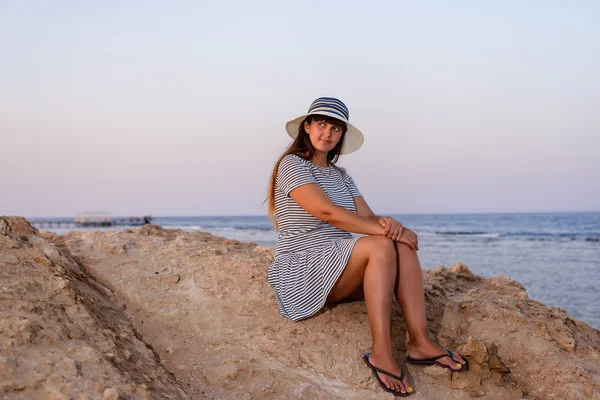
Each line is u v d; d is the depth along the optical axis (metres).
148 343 3.11
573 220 90.88
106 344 2.68
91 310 2.99
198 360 3.07
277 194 3.45
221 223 98.62
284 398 2.84
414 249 3.22
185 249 4.09
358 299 3.59
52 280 2.97
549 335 3.56
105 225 80.94
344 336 3.31
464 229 64.19
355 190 3.79
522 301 4.04
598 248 33.75
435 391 3.12
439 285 4.14
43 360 2.29
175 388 2.69
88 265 3.74
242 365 3.01
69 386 2.19
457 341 3.56
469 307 3.81
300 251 3.34
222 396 2.82
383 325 3.00
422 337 3.19
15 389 2.09
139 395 2.37
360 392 2.98
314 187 3.26
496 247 34.84
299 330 3.29
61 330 2.56
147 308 3.43
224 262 3.88
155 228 4.87
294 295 3.24
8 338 2.33
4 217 3.48
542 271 22.14
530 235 48.91
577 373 3.30
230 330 3.30
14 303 2.61
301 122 3.55
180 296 3.57
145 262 3.88
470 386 3.14
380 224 3.17
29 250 3.21
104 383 2.30
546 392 3.28
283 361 3.10
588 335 3.88
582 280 19.36
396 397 3.00
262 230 60.25
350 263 3.11
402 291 3.20
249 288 3.63
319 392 2.91
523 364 3.40
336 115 3.35
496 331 3.61
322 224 3.38
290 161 3.38
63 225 82.75
